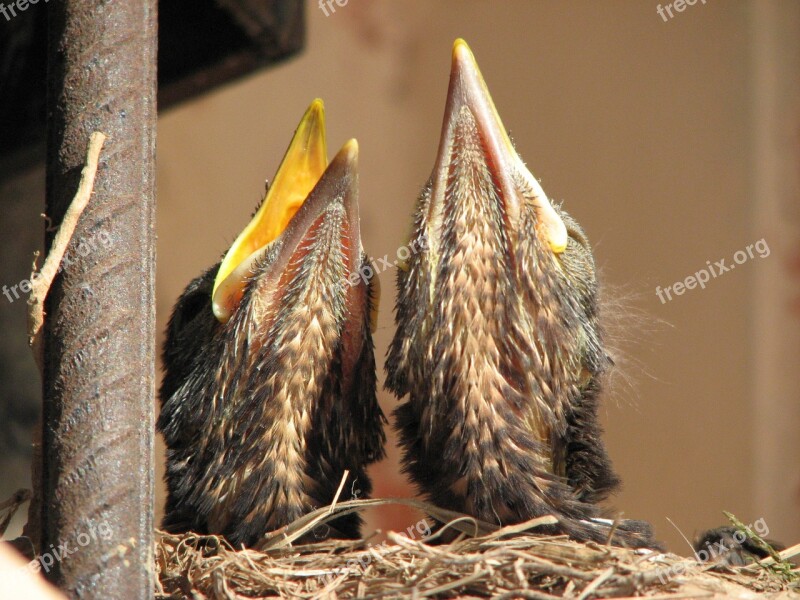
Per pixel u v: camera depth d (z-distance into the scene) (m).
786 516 1.29
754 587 1.06
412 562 1.06
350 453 1.08
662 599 1.05
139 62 1.05
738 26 1.39
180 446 1.08
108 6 1.05
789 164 1.35
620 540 1.07
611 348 1.11
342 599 1.06
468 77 1.07
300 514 1.07
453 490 1.07
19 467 1.18
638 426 1.35
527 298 1.07
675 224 1.39
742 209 1.35
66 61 1.05
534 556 1.06
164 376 1.09
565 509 1.07
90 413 1.04
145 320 1.05
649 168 1.42
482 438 1.07
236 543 1.07
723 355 1.34
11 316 1.20
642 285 1.38
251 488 1.07
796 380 1.32
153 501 1.04
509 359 1.07
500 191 1.07
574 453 1.08
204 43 1.13
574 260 1.08
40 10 1.12
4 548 1.04
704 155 1.38
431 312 1.07
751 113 1.37
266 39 1.12
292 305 1.07
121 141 1.05
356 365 1.08
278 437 1.07
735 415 1.32
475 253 1.07
